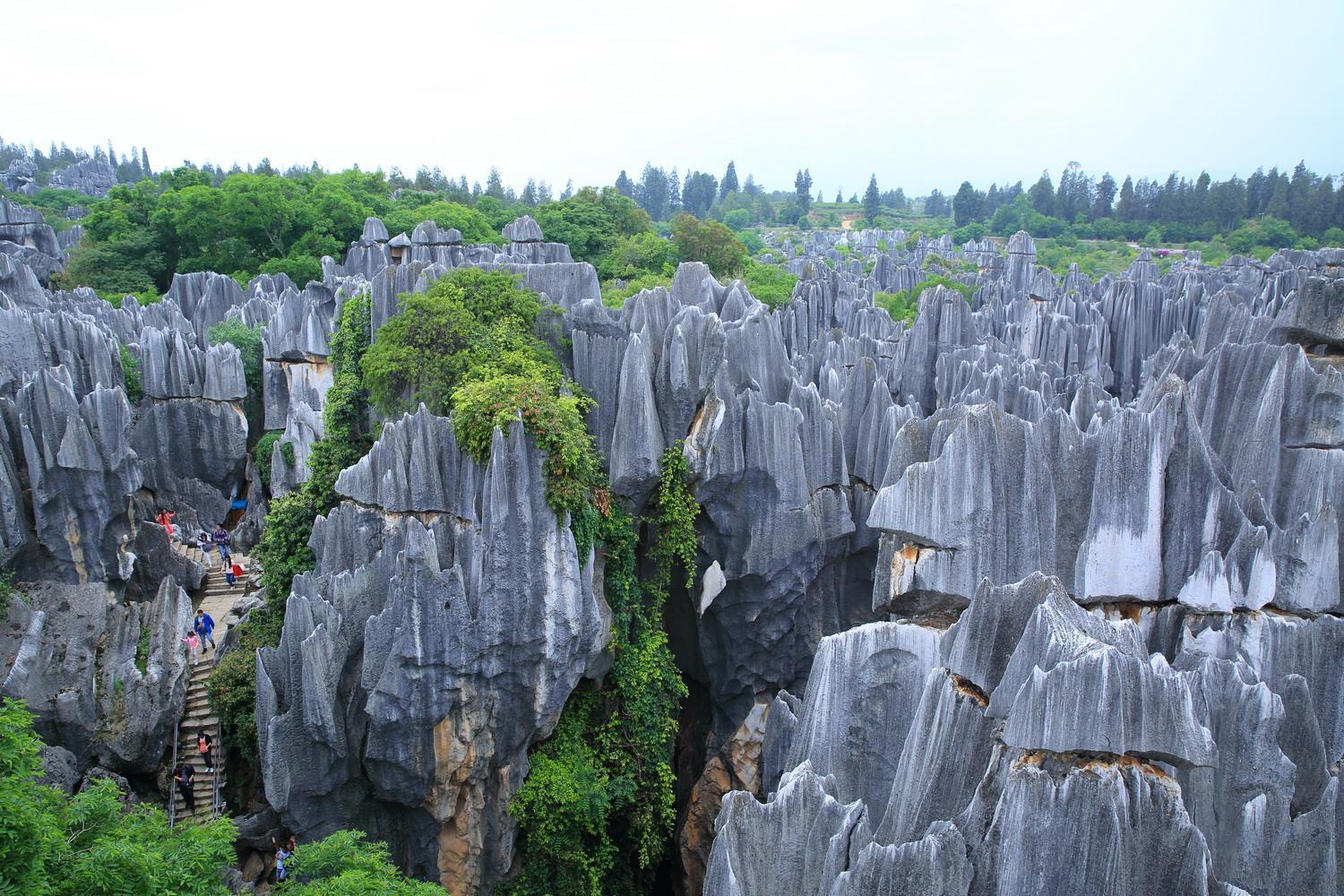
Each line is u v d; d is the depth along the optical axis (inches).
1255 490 1181.1
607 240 3690.9
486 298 1396.4
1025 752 704.4
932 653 1005.2
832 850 764.0
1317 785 968.3
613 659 1344.7
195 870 770.8
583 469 1213.7
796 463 1416.1
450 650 1111.0
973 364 2017.7
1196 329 2748.5
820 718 1026.7
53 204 5856.3
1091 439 1128.8
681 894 1508.4
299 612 1129.4
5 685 1239.5
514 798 1227.2
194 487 2022.6
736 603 1475.1
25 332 1665.8
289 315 2201.0
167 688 1352.1
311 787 1138.7
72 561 1441.9
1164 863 673.6
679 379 1371.8
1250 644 1087.6
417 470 1161.4
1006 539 1098.1
